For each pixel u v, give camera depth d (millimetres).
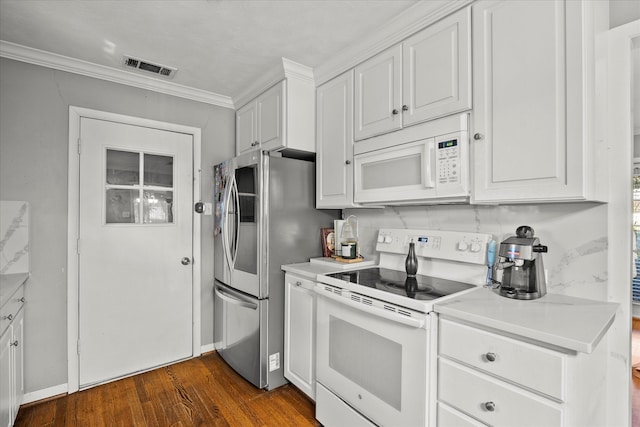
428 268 1921
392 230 2141
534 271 1389
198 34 1911
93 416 1961
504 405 1078
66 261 2213
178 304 2682
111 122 2398
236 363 2449
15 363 1787
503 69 1321
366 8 1666
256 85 2570
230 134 2973
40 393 2115
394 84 1791
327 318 1843
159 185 2607
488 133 1375
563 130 1163
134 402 2113
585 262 1372
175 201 2670
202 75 2461
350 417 1673
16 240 2035
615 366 1296
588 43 1144
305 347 2066
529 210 1544
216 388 2289
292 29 1859
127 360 2453
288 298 2217
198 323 2775
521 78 1267
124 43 2006
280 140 2312
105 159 2375
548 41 1197
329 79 2281
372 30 1858
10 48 2004
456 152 1470
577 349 907
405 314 1391
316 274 1954
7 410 1632
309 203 2441
